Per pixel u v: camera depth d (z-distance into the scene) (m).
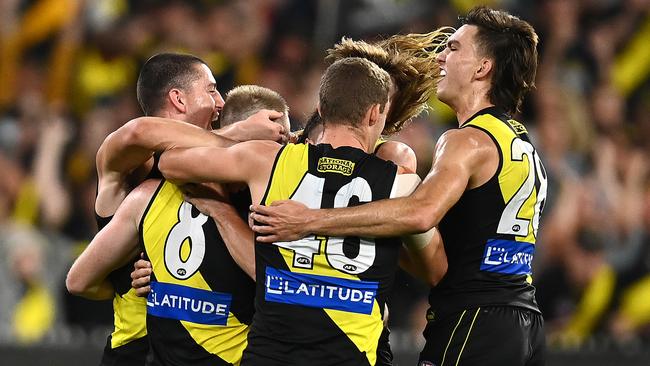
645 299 28.72
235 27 30.73
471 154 13.45
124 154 13.41
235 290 13.12
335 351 12.27
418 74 14.88
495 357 13.73
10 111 30.12
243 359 12.57
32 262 27.17
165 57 14.64
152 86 14.52
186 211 13.20
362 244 12.47
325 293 12.33
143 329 13.77
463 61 14.48
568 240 28.98
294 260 12.38
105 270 13.68
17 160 29.20
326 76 12.98
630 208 29.88
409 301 26.31
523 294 14.15
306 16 31.25
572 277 28.72
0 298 26.55
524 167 13.85
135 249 13.56
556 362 23.36
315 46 30.92
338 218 12.28
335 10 30.95
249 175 12.67
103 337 24.16
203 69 14.70
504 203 13.76
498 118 14.07
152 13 30.95
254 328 12.58
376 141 13.36
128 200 13.48
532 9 31.70
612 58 32.06
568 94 31.22
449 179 13.05
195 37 30.69
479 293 13.89
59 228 28.47
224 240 12.97
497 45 14.41
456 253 13.99
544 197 14.45
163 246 13.16
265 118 13.59
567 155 30.42
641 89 32.12
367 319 12.46
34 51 30.92
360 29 30.73
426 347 14.30
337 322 12.30
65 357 22.38
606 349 23.58
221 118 14.68
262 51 30.91
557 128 30.69
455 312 13.95
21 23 30.92
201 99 14.53
